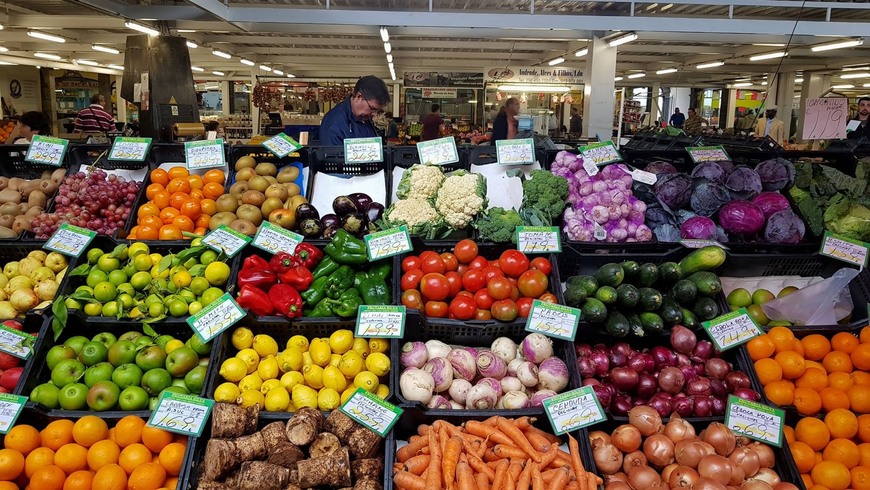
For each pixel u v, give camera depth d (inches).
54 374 96.4
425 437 91.4
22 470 85.8
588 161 138.8
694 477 83.9
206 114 1040.8
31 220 124.8
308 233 121.9
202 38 543.8
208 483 81.2
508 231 120.3
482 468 87.0
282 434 86.4
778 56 566.6
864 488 92.7
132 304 107.6
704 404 98.4
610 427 98.2
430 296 108.5
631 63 735.7
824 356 108.2
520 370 102.2
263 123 719.7
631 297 106.3
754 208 130.2
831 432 98.0
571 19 364.5
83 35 517.0
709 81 982.4
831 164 154.9
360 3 377.1
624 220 129.5
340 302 104.8
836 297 117.9
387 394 99.9
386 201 136.8
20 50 622.2
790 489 87.8
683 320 109.4
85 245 118.0
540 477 84.9
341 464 82.1
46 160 138.4
